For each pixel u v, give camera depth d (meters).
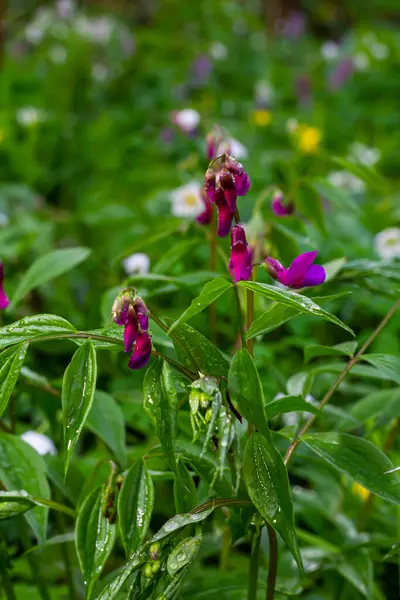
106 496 0.68
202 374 0.65
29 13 3.37
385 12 3.87
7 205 1.51
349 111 2.41
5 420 0.90
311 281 0.67
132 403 0.86
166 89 2.46
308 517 0.86
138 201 1.44
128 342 0.64
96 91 2.45
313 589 0.83
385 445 0.82
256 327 0.66
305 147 1.65
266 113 2.07
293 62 3.15
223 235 0.66
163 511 0.87
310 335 1.07
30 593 0.80
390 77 2.69
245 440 0.70
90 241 1.35
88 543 0.68
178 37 2.99
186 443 0.72
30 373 0.76
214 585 0.74
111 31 2.76
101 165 1.86
